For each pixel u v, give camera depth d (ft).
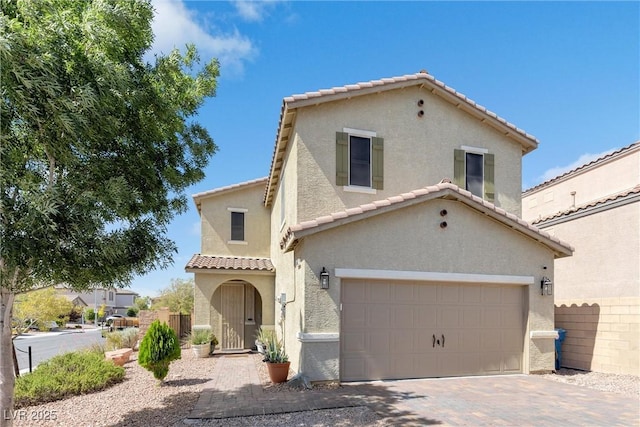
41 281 24.86
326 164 48.70
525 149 59.11
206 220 75.72
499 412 30.58
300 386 38.17
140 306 245.65
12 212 21.54
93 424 29.60
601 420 28.96
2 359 25.94
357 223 41.52
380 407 31.68
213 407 32.12
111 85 23.84
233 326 73.41
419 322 43.09
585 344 50.93
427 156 53.36
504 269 45.91
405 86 52.60
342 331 40.60
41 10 22.61
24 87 21.44
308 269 39.55
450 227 44.60
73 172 26.30
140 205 29.07
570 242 55.06
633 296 45.70
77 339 138.00
